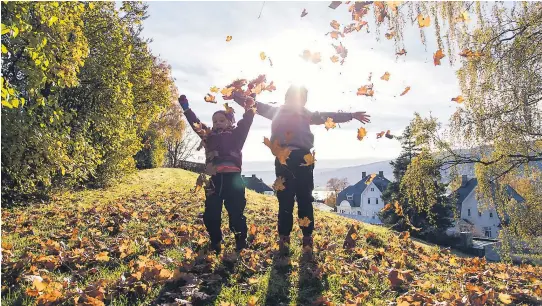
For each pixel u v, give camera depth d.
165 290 3.41
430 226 32.62
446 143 12.77
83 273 3.78
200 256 4.21
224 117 4.49
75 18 10.99
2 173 9.91
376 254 5.38
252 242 5.11
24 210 8.41
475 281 4.66
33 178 10.84
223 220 6.82
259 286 3.61
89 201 10.05
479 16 10.09
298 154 4.38
